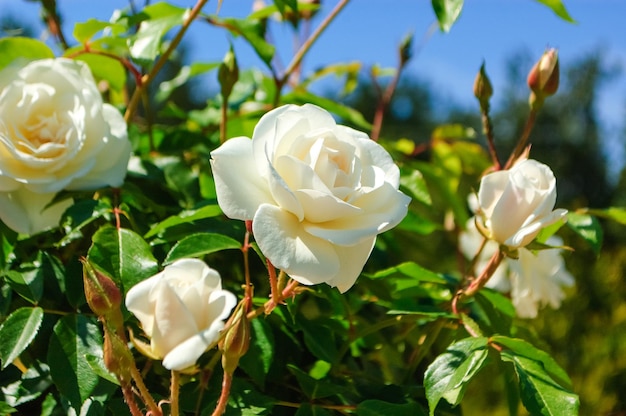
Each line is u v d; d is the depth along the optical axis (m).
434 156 0.84
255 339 0.48
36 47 0.55
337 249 0.41
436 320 0.54
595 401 1.40
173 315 0.37
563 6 0.54
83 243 0.55
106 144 0.53
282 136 0.41
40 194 0.52
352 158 0.41
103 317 0.40
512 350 0.46
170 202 0.59
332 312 0.59
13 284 0.48
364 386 0.50
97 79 0.63
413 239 0.71
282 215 0.40
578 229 0.56
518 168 0.49
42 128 0.52
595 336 1.46
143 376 0.49
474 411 1.33
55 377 0.44
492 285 0.70
